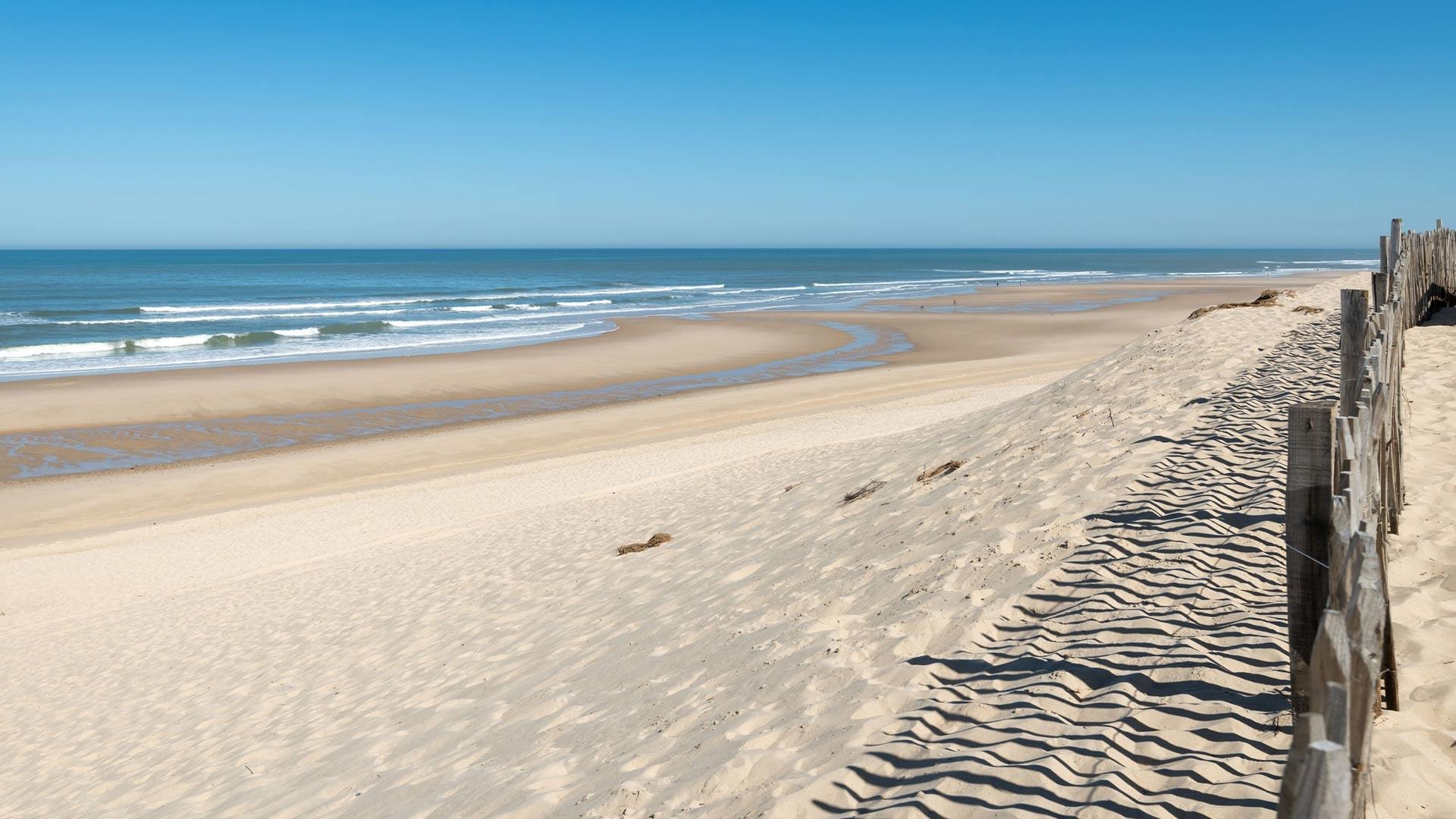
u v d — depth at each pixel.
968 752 3.71
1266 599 4.45
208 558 16.06
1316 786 1.75
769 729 4.58
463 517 16.77
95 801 7.32
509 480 19.34
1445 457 6.69
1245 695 3.66
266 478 21.58
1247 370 10.77
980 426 12.21
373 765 6.21
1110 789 3.25
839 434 19.86
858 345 43.09
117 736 8.91
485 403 30.03
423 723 6.74
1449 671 3.73
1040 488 7.28
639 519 12.76
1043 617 4.90
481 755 5.73
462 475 20.58
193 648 11.36
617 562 10.23
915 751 3.86
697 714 5.15
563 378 34.06
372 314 61.09
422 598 11.05
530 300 74.75
